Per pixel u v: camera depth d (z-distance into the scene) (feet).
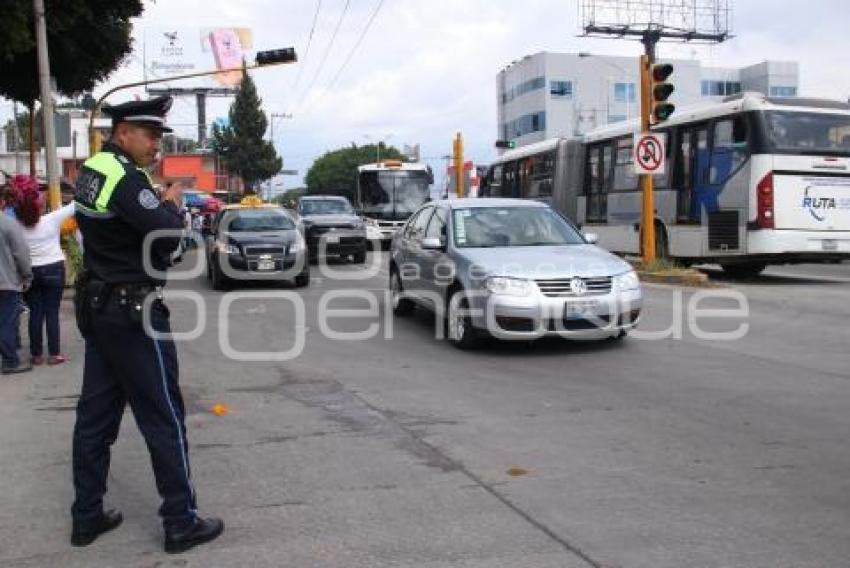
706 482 17.13
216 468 18.63
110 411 14.85
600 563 13.46
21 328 39.99
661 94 52.13
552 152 78.79
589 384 26.12
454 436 20.72
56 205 58.03
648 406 23.25
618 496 16.42
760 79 263.70
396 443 20.26
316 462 18.93
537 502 16.16
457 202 36.78
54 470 19.02
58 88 84.12
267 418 22.93
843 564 13.35
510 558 13.69
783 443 19.71
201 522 14.71
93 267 14.25
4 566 13.97
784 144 52.60
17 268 29.07
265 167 315.58
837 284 53.67
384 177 107.76
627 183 66.33
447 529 14.93
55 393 26.55
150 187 14.10
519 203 36.73
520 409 23.24
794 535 14.47
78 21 72.54
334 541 14.55
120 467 18.97
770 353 30.35
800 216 52.85
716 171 55.88
